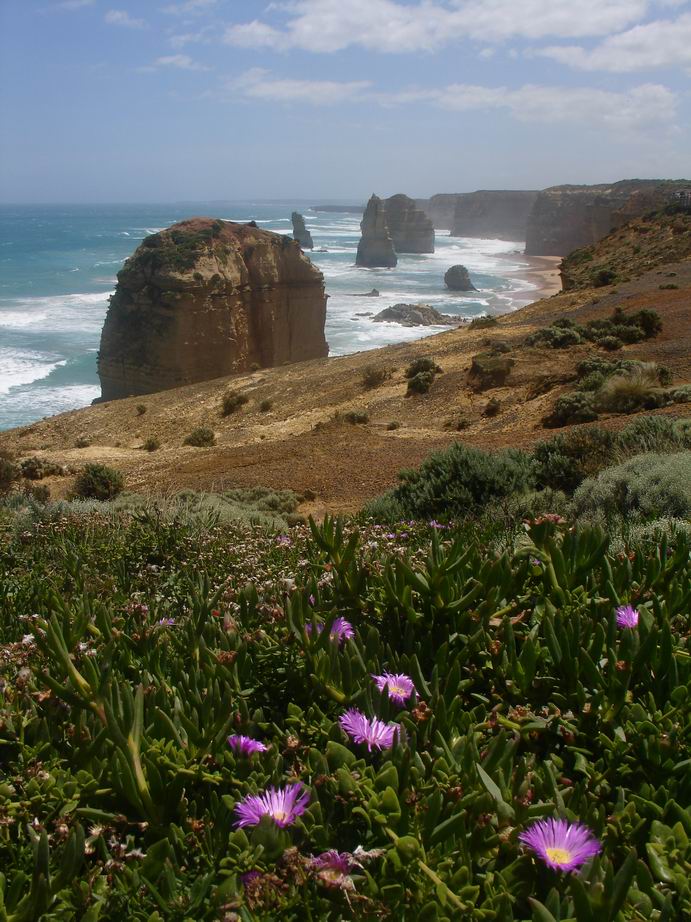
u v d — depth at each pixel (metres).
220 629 2.12
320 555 3.20
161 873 1.38
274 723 1.75
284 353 81.94
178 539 4.63
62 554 4.42
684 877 1.28
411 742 1.53
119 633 2.19
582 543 2.30
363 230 191.88
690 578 2.29
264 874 1.25
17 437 43.91
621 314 36.62
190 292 67.31
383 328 100.50
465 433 25.91
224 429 37.69
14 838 1.54
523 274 170.62
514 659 1.88
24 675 2.00
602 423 18.62
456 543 2.29
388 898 1.26
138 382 68.44
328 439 25.48
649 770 1.58
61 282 129.62
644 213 79.62
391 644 2.13
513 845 1.33
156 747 1.57
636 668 1.78
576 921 1.11
